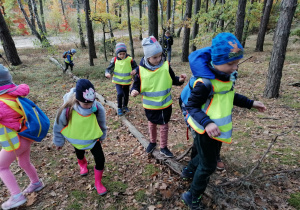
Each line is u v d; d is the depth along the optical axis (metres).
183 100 2.23
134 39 23.91
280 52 5.54
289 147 3.49
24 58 14.96
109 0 22.59
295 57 10.98
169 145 3.85
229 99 1.93
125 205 2.54
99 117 2.64
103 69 10.13
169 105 3.06
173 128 4.55
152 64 2.95
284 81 7.32
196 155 2.53
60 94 7.30
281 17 5.25
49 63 13.19
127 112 5.48
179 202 2.52
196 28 12.60
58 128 2.53
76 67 11.54
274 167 2.99
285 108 5.21
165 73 2.93
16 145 2.31
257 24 14.62
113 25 14.86
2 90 2.20
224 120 1.89
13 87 2.29
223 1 13.10
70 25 25.83
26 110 2.29
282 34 5.30
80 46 21.16
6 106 2.20
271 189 2.57
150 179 2.96
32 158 3.60
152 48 2.78
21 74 9.88
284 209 2.28
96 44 22.00
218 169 2.97
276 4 18.48
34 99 6.63
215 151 2.05
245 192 2.52
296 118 4.62
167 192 2.67
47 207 2.55
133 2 21.17
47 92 7.51
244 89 6.77
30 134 2.35
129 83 5.21
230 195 2.44
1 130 2.25
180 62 12.27
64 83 8.69
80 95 2.28
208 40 8.92
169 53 12.23
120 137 4.28
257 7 10.84
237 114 5.04
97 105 2.57
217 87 1.84
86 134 2.52
